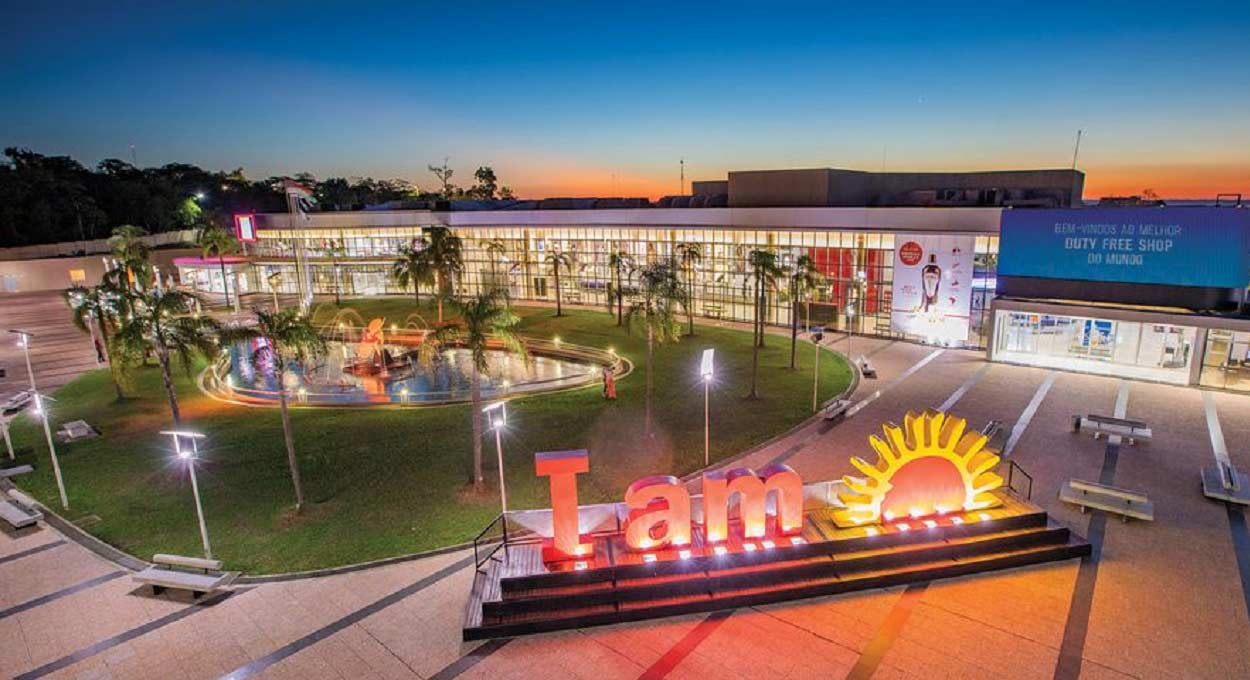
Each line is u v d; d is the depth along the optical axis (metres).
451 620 18.38
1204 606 18.06
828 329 58.09
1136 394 36.47
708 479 19.66
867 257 54.78
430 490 27.14
